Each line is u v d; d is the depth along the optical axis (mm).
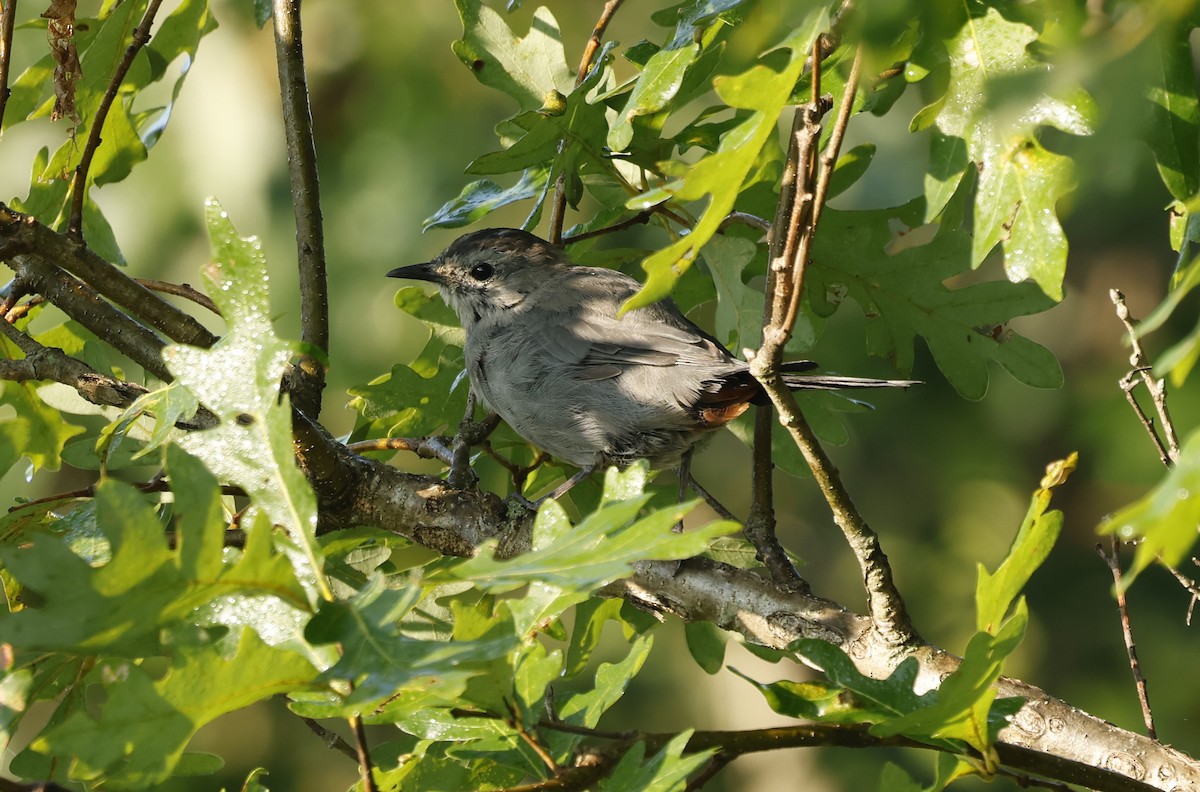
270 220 14320
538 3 14898
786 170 6105
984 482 15672
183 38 8688
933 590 15586
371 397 8812
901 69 6449
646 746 4883
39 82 8500
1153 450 14805
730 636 8188
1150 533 2926
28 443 8266
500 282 10484
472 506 7766
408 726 5066
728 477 16438
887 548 15719
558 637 7965
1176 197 5277
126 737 3809
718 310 8156
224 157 14336
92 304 7562
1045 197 5414
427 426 8977
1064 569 15633
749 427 9711
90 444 8070
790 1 4418
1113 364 15992
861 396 14719
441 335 9531
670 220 9023
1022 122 5395
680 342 9625
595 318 9859
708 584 7371
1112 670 15016
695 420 9453
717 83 4191
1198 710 14617
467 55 8516
